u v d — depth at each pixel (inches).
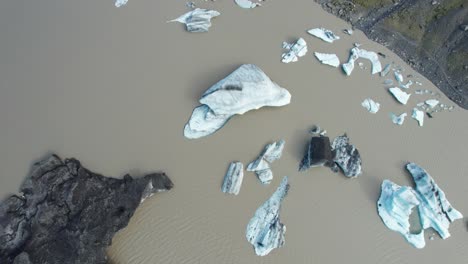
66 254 772.6
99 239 792.9
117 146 925.2
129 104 984.3
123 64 1045.8
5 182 869.2
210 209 868.6
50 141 922.7
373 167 962.7
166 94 1005.2
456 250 886.4
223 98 959.6
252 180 910.4
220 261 818.2
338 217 890.7
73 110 967.6
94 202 829.8
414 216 912.9
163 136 946.1
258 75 992.9
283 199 896.3
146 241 825.5
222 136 959.6
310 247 849.5
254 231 851.4
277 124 992.9
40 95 984.9
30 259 757.3
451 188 959.0
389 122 1035.9
